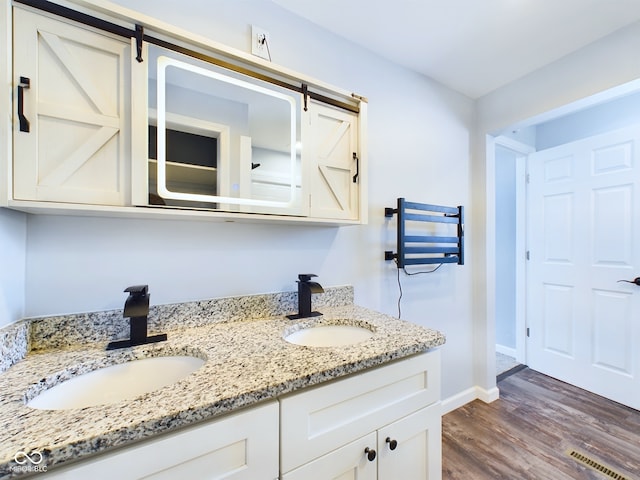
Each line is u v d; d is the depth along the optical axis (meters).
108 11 0.78
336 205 1.21
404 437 0.91
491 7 1.29
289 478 0.69
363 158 1.27
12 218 0.79
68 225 0.92
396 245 1.69
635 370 1.91
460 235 1.85
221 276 1.17
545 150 2.42
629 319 1.94
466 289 2.03
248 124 1.05
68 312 0.92
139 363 0.86
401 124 1.73
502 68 1.76
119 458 0.51
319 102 1.18
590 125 2.33
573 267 2.23
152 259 1.05
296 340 1.14
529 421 1.79
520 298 2.65
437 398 1.00
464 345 2.01
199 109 0.96
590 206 2.13
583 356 2.17
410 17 1.36
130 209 0.81
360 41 1.53
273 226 1.30
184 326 1.07
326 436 0.75
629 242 1.94
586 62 1.55
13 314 0.81
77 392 0.75
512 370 2.51
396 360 0.91
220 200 0.98
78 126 0.75
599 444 1.58
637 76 1.37
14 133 0.68
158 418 0.53
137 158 0.81
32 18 0.70
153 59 0.87
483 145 2.06
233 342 0.93
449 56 1.65
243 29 1.22
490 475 1.38
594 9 1.30
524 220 2.61
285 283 1.33
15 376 0.70
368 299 1.58
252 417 0.64
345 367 0.77
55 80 0.73
